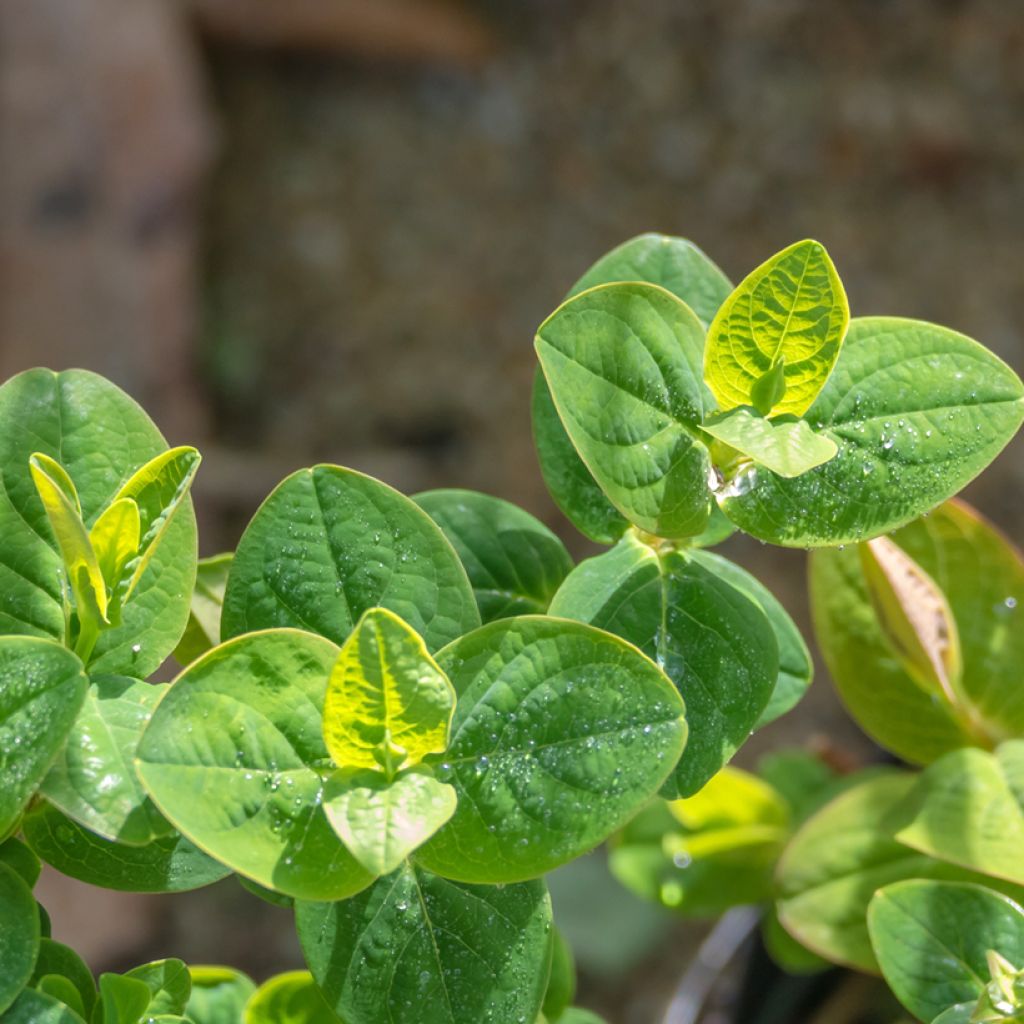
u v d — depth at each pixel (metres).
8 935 0.81
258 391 2.53
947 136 2.55
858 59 2.69
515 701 0.81
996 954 0.84
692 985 1.07
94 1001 0.84
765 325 0.83
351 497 0.83
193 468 0.83
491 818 0.81
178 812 0.80
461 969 0.82
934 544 0.92
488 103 2.84
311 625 0.83
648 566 0.84
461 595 0.83
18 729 0.80
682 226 2.61
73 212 2.24
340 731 0.81
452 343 2.56
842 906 0.93
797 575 2.04
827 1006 1.01
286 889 0.80
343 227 2.71
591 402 0.83
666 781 0.83
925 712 0.92
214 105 2.81
